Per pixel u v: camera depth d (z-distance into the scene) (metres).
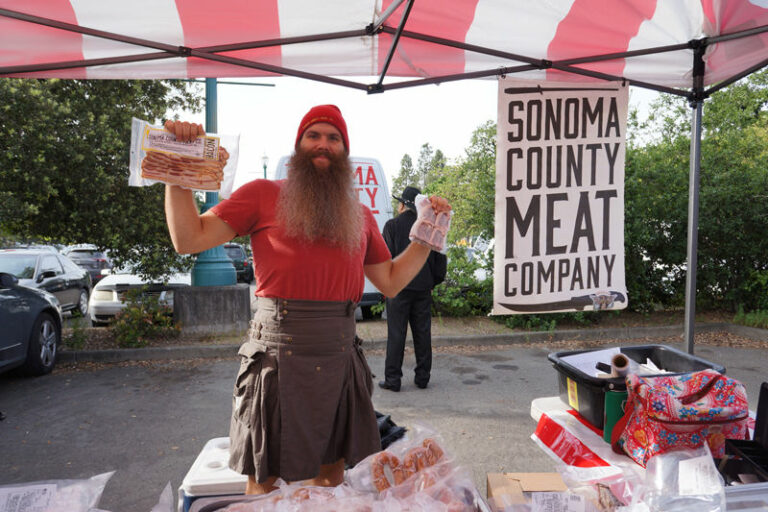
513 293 2.86
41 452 3.75
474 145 9.19
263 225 1.71
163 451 3.76
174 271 8.50
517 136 2.82
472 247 8.95
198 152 1.58
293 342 1.64
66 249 16.50
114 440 3.96
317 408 1.65
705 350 6.93
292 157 1.76
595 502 1.33
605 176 2.89
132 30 2.38
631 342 7.46
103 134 7.18
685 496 1.30
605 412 2.06
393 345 5.06
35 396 5.08
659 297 9.12
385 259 2.03
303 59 2.81
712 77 3.07
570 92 2.83
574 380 2.26
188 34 2.46
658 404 1.80
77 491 1.20
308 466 1.63
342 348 1.72
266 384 1.62
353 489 1.28
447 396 4.96
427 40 2.66
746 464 1.65
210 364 6.29
